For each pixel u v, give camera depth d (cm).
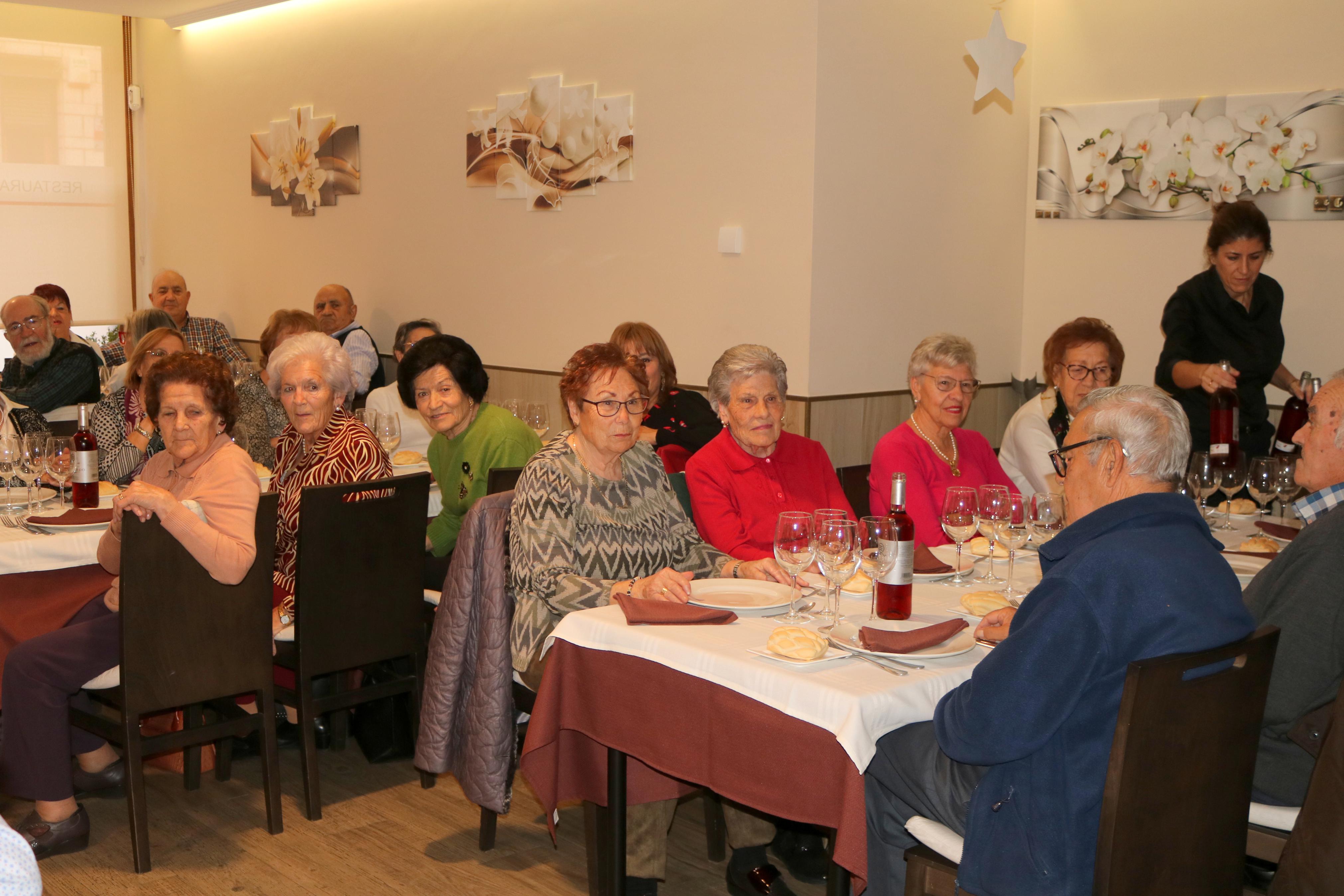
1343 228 435
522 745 274
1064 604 158
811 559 202
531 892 256
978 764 165
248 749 336
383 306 661
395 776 323
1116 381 338
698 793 288
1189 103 469
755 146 461
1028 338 534
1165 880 160
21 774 264
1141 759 153
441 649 263
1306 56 438
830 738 172
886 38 461
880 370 479
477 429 337
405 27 622
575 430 261
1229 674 161
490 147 579
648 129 502
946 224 496
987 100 505
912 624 203
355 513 287
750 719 183
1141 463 170
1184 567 160
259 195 738
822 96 439
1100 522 167
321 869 265
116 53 809
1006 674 160
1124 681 156
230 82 748
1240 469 311
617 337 410
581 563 247
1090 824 160
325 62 676
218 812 296
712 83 474
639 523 256
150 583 254
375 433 404
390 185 645
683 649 192
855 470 338
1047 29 513
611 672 208
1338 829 151
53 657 261
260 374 578
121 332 677
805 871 263
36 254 784
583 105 528
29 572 273
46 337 536
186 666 263
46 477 323
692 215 488
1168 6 473
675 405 406
